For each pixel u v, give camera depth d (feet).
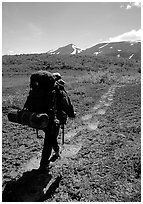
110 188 23.56
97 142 35.94
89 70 271.49
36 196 23.21
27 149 35.09
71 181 25.04
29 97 27.32
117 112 56.13
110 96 81.92
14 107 61.82
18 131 43.62
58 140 39.04
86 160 29.78
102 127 44.86
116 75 179.32
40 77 26.84
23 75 213.66
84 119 53.42
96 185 24.03
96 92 91.76
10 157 32.01
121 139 36.01
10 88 109.60
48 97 27.09
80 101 72.69
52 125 27.37
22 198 22.94
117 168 26.94
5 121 49.47
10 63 293.43
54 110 27.43
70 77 188.24
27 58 323.78
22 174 27.63
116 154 30.68
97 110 61.36
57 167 28.43
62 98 28.76
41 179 26.03
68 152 33.68
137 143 33.86
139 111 54.08
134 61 367.86
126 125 43.21
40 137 40.52
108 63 334.24
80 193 22.91
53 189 24.09
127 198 21.86
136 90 88.22
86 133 41.78
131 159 28.78
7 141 37.83
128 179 24.93
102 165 27.86
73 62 310.24
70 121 51.72
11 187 24.68
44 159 28.17
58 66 279.90
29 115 25.85
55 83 28.22
